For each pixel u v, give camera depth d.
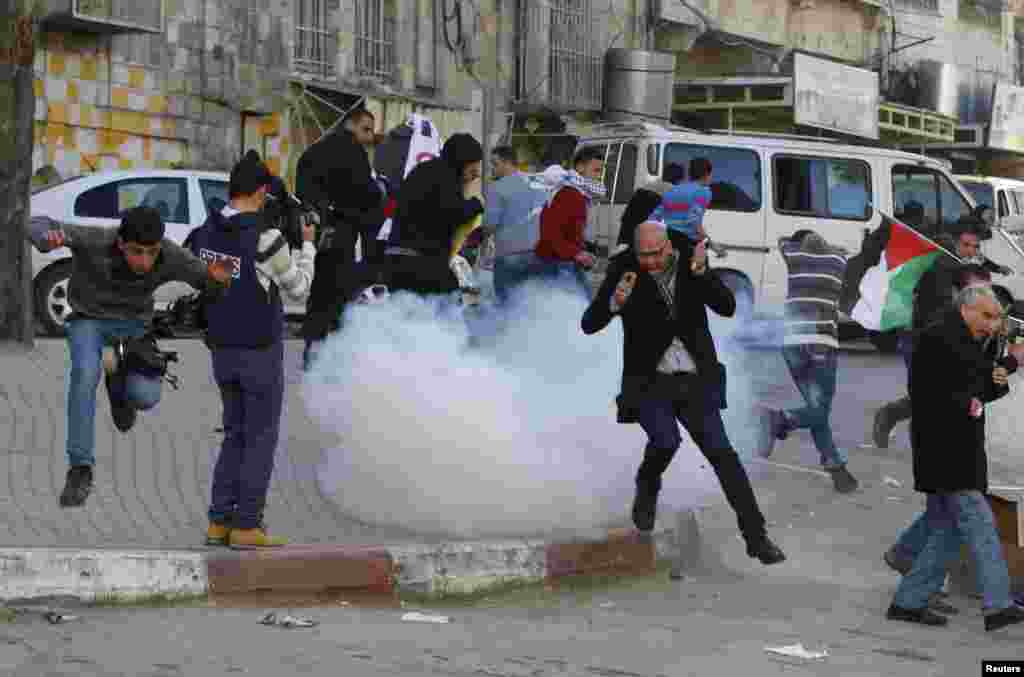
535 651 7.55
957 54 43.84
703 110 34.38
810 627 8.60
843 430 15.21
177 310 8.62
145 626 7.50
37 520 9.05
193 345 16.22
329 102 27.20
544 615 8.51
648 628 8.28
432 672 6.99
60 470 10.26
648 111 32.25
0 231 14.74
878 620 8.92
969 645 8.44
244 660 6.96
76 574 7.75
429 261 12.27
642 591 9.32
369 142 13.22
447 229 12.33
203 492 10.11
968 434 8.65
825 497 12.38
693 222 16.61
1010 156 42.91
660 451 9.41
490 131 29.31
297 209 8.85
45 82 22.86
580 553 9.27
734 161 21.16
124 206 18.84
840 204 21.64
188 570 8.02
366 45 28.41
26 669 6.61
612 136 21.41
